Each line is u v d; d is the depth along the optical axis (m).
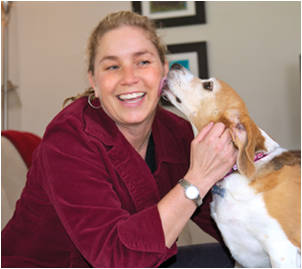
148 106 1.48
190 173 1.26
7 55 3.86
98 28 1.50
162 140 1.63
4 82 3.77
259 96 3.48
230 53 3.53
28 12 3.87
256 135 1.42
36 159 1.35
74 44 3.83
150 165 1.63
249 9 3.49
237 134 1.27
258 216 1.34
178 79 1.68
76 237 1.18
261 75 3.47
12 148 2.30
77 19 3.82
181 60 3.54
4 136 2.36
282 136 3.44
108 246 1.14
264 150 1.44
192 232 2.80
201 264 1.66
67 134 1.31
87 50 1.55
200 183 1.24
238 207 1.38
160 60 1.58
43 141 1.34
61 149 1.27
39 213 1.39
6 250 1.45
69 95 3.84
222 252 1.71
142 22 1.49
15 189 2.16
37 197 1.38
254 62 3.48
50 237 1.41
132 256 1.13
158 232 1.14
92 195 1.20
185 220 1.21
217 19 3.54
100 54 1.45
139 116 1.44
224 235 1.48
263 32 3.47
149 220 1.16
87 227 1.17
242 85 3.51
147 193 1.40
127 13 1.50
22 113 3.89
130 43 1.42
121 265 1.12
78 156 1.26
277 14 3.44
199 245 1.77
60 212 1.21
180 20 3.56
